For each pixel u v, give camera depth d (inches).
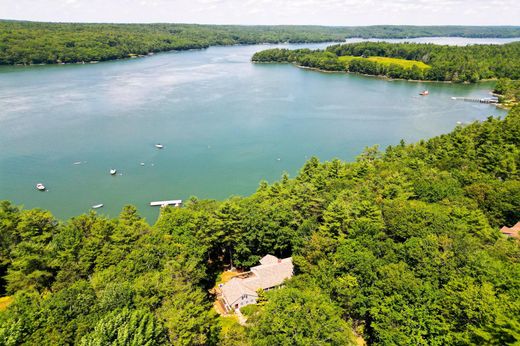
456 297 1546.5
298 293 1656.0
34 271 2187.5
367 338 1759.4
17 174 4965.6
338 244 2191.2
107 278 1891.0
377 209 2573.8
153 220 4116.6
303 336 1460.4
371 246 2068.2
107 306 1604.3
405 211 2438.5
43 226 2640.3
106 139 6225.4
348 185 3432.6
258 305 1943.9
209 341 1726.1
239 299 2340.1
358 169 3843.5
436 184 3090.6
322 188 3572.8
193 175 5187.0
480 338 1362.0
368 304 1739.7
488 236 2261.3
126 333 1398.9
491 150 3944.4
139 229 2559.1
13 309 1599.4
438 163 3932.1
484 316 1419.8
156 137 6432.1
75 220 2640.3
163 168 5354.3
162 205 4394.7
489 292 1482.5
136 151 5836.6
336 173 3939.5
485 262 1740.9
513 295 1521.9
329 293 1831.9
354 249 2037.4
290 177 5128.0
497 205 2800.2
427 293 1604.3
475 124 5132.9
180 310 1592.0
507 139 4394.7
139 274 2001.7
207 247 2637.8
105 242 2346.2
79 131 6491.1
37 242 2459.4
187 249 2354.8
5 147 5703.7
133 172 5196.9
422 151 4328.3
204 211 2962.6
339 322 1528.1
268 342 1475.1
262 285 2470.5
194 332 1566.2
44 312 1551.4
